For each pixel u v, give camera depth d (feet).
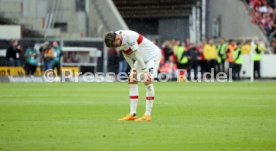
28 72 234.79
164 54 249.14
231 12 301.63
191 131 79.97
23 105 121.19
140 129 81.87
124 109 112.57
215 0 338.54
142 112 109.29
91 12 286.66
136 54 90.33
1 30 255.50
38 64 235.40
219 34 326.65
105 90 172.55
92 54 238.89
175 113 105.09
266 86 196.54
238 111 109.09
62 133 77.82
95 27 287.07
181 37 424.46
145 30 435.53
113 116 99.60
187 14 397.19
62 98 140.87
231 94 156.97
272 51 269.64
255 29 282.56
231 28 303.48
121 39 88.94
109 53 239.50
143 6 379.35
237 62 245.04
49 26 270.87
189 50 248.32
